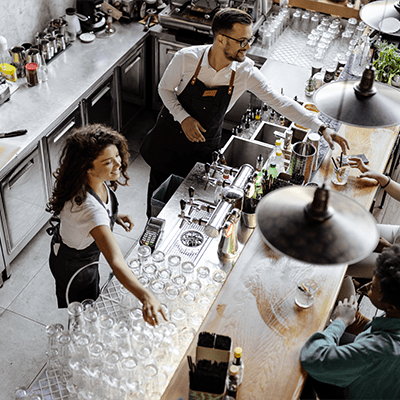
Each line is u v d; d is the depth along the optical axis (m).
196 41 5.18
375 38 4.79
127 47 5.04
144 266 2.81
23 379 3.48
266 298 2.50
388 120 2.24
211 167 3.54
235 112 5.42
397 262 2.17
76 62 4.77
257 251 2.74
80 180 2.64
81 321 2.44
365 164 3.43
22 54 4.42
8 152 3.73
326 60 5.12
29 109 4.20
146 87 5.77
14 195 3.91
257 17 5.18
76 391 2.28
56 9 5.02
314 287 2.50
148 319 2.26
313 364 2.18
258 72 3.61
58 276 3.06
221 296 2.50
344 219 1.60
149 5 5.52
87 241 2.81
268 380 2.17
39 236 4.46
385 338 2.17
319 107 2.33
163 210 3.33
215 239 3.14
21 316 3.86
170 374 2.41
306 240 1.55
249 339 2.32
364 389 2.23
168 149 4.02
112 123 5.27
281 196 1.69
